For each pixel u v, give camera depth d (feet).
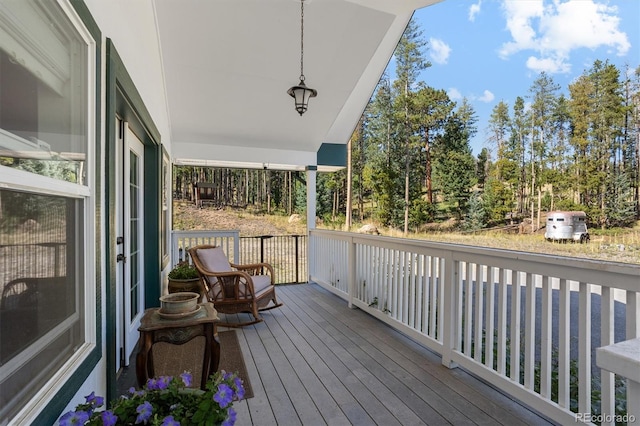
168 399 4.18
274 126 18.51
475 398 7.47
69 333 4.36
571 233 44.34
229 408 4.04
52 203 3.97
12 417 3.16
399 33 19.42
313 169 20.88
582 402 5.84
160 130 13.30
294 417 6.80
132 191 10.28
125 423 3.80
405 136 59.16
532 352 6.73
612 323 5.48
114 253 5.92
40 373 3.68
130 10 7.73
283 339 11.07
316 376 8.49
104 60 5.51
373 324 12.56
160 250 12.42
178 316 6.79
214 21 13.14
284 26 13.71
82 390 4.48
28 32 3.46
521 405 7.19
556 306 15.69
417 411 6.98
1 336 3.05
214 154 18.86
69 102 4.37
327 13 13.52
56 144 4.03
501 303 7.44
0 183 2.97
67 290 4.31
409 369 8.86
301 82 13.58
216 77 15.21
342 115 20.99
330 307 14.87
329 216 61.67
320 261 18.89
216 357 6.88
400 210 58.44
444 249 9.05
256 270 15.42
